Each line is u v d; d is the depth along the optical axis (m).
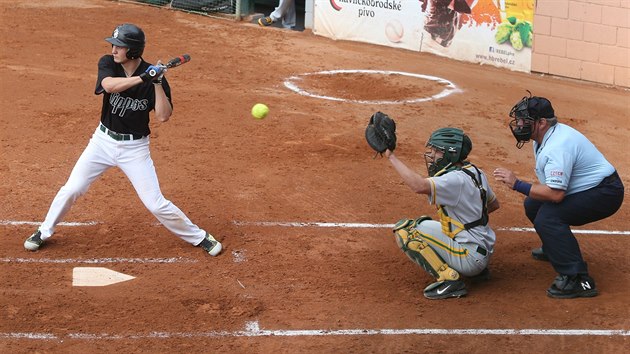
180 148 19.66
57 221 14.11
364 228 15.72
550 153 12.73
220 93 24.42
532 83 28.28
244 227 15.47
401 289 13.42
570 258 13.12
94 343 11.53
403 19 31.67
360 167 18.98
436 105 24.72
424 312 12.70
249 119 22.14
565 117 24.39
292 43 31.91
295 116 22.66
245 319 12.33
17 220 15.24
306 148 20.08
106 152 13.53
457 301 13.07
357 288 13.40
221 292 13.07
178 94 24.00
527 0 28.94
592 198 12.90
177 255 14.24
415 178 12.22
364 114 23.28
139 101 13.17
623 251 15.09
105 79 12.87
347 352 11.55
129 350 11.40
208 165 18.64
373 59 30.17
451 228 12.98
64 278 13.27
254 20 35.53
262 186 17.55
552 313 12.75
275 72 27.41
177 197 16.69
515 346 11.81
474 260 12.94
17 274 13.30
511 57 29.84
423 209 16.77
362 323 12.34
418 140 21.36
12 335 11.62
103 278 13.32
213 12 35.38
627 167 20.36
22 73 25.11
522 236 15.67
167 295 12.89
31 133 20.11
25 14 32.97
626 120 24.52
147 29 32.03
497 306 12.93
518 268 14.30
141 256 14.15
